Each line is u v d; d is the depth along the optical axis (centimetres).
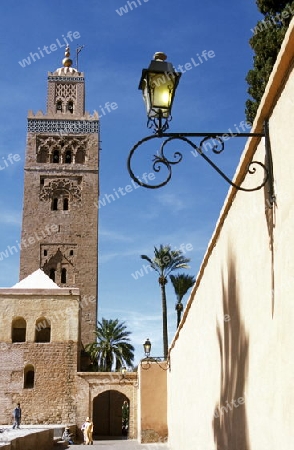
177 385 1870
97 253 5828
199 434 1247
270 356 593
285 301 535
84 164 6131
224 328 904
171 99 601
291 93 511
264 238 620
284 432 534
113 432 4669
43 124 6225
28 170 6050
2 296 3972
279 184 554
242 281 755
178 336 1773
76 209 5959
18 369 3847
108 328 5009
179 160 588
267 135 591
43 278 4466
